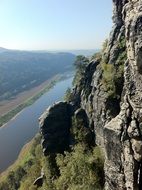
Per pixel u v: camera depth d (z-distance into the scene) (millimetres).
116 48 64812
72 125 84938
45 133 87938
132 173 40469
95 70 83062
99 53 92188
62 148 87188
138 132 38938
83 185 64000
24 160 145000
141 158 39312
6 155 168625
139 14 35906
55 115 88812
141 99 38000
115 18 71000
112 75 61719
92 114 77438
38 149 117500
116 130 42031
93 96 76438
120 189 43562
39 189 85500
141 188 40750
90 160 65312
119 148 42156
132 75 39031
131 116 40281
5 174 143250
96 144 74562
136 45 35906
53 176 83812
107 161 44969
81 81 91250
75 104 90812
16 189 122000
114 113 60562
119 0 69312
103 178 62938
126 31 38250
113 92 61344
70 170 71688
